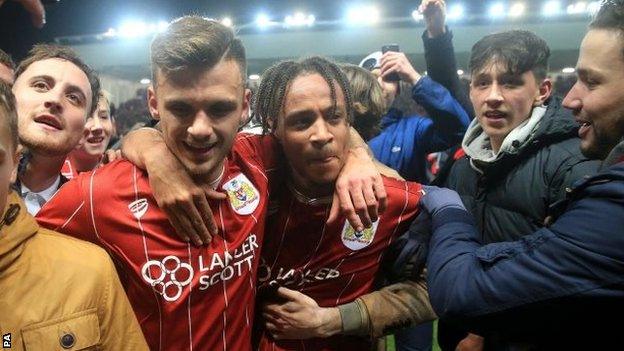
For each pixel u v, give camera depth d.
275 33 5.86
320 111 1.01
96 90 1.33
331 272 1.12
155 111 1.01
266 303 1.10
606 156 0.83
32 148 1.15
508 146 1.21
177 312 0.95
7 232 0.76
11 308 0.75
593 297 0.72
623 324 0.72
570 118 1.17
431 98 1.75
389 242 1.15
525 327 0.79
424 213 1.13
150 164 0.93
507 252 0.81
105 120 1.99
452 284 0.85
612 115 0.78
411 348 1.87
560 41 5.11
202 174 0.94
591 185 0.76
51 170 1.23
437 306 0.88
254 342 1.12
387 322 1.10
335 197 1.02
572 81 4.70
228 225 0.99
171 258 0.94
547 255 0.75
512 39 1.28
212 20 0.96
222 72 0.89
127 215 0.94
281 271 1.12
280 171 1.12
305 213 1.09
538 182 1.17
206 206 0.94
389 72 1.85
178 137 0.92
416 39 5.62
